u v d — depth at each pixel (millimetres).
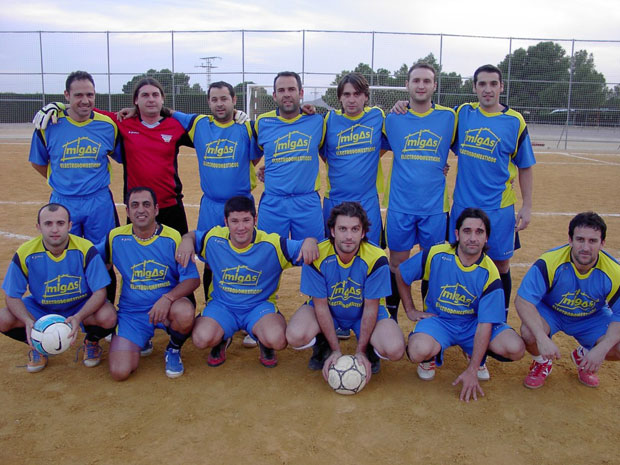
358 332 4074
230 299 4133
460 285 3795
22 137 24094
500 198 4523
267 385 3760
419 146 4543
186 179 13727
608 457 3004
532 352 3781
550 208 10570
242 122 4844
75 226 4609
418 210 4609
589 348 3863
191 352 4312
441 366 4121
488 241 4605
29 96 26125
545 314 3932
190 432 3164
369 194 4801
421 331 3820
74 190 4555
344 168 4719
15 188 11750
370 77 24578
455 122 4594
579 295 3732
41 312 3998
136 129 4750
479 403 3557
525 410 3479
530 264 6703
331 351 4055
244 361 4160
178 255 3924
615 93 24797
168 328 3842
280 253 4016
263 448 3023
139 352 3916
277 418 3332
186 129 4875
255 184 5109
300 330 3828
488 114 4453
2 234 7680
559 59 24828
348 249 3629
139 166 4777
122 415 3338
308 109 4668
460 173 4641
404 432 3205
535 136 27344
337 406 3486
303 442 3086
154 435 3133
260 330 3939
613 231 8383
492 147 4406
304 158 4652
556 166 17812
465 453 3016
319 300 3877
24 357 4125
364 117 4672
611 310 3781
